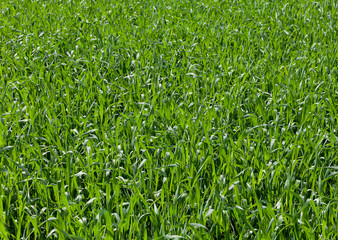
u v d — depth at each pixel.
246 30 7.81
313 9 9.41
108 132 4.43
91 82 5.57
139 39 7.70
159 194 3.69
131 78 6.20
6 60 6.77
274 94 5.16
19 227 3.14
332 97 5.23
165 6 9.43
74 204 3.31
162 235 3.04
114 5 9.76
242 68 6.36
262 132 4.46
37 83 5.88
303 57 6.30
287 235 3.29
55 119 4.54
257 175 3.93
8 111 5.04
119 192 3.57
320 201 3.30
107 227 2.98
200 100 5.51
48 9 9.54
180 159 4.05
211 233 3.15
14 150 3.93
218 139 4.20
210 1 9.77
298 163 4.26
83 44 7.23
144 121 4.64
